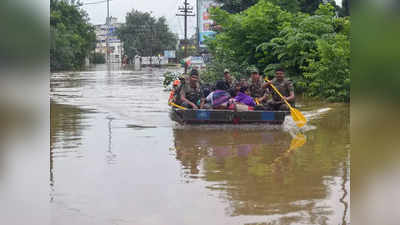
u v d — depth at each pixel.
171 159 6.59
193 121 9.42
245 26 19.56
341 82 14.72
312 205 4.54
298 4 24.73
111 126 9.55
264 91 10.84
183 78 10.09
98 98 15.45
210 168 6.07
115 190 5.08
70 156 6.74
